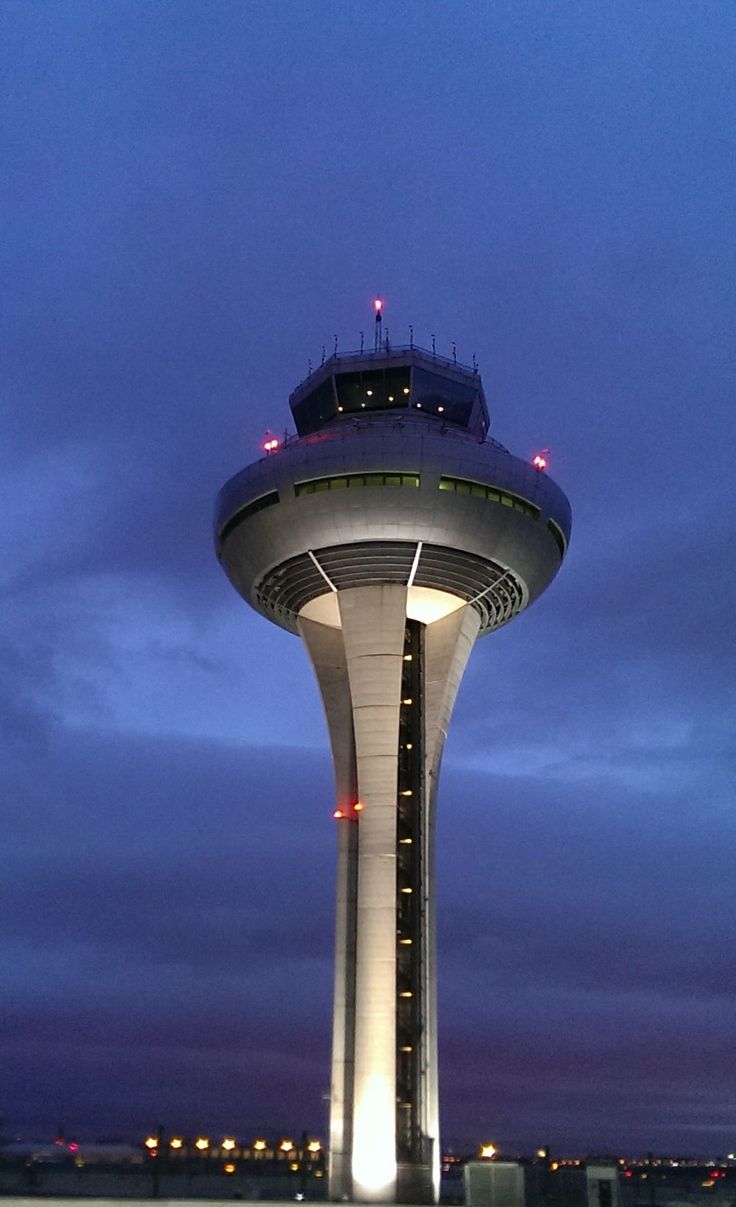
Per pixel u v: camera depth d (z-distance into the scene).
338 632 67.94
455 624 65.38
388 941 57.56
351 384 69.50
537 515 63.66
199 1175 59.19
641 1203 54.53
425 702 64.88
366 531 61.53
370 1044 56.22
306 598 66.50
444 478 61.12
